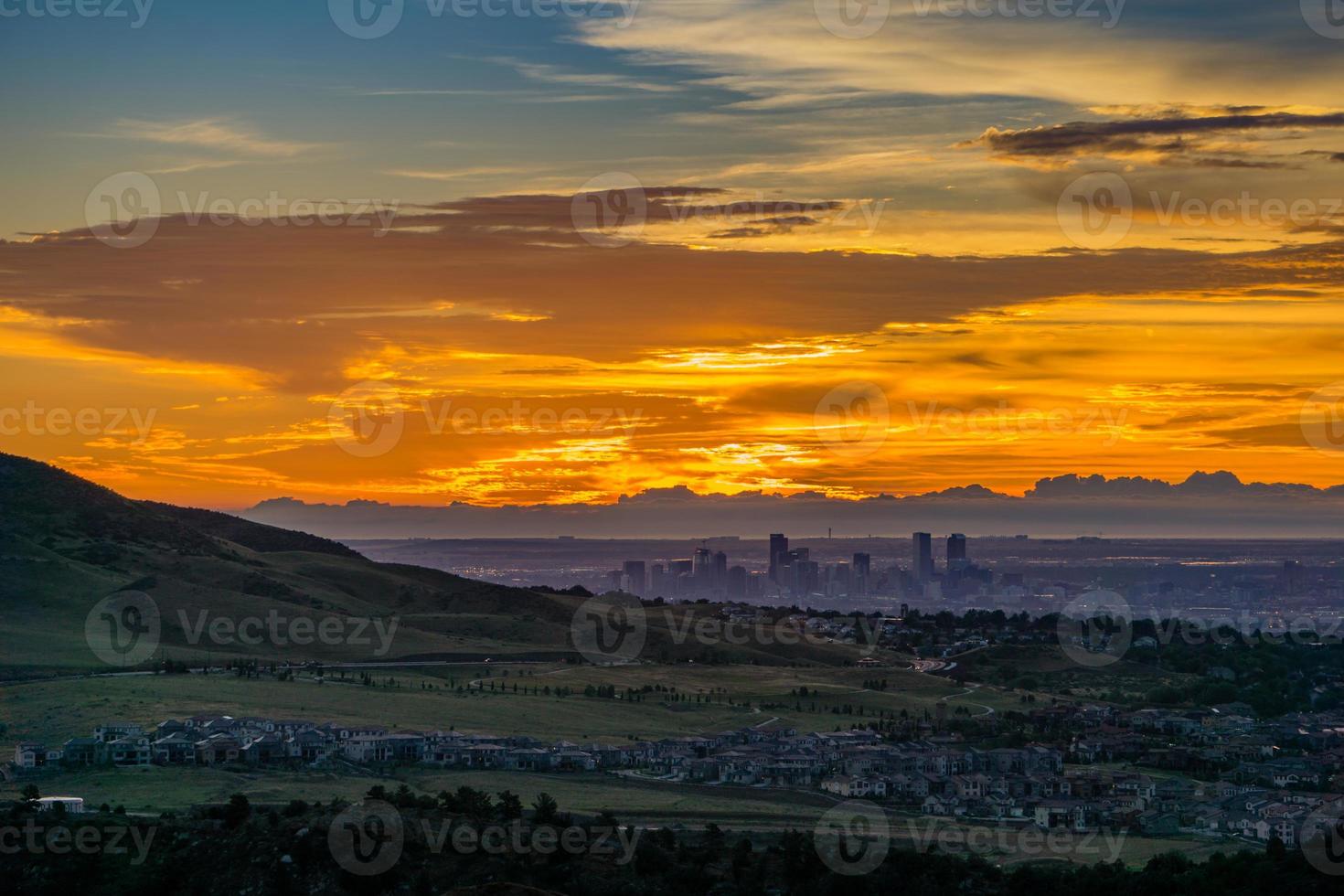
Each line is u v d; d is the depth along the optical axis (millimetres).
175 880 158125
